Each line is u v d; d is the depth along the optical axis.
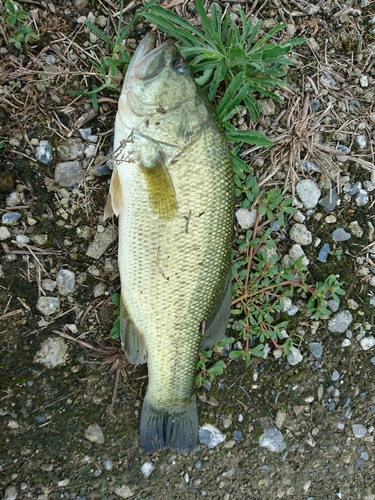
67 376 0.53
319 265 0.58
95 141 0.51
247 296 0.56
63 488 0.54
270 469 0.59
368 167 0.57
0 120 0.48
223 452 0.58
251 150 0.54
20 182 0.49
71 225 0.51
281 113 0.54
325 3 0.55
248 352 0.56
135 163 0.44
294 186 0.56
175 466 0.56
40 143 0.49
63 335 0.53
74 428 0.54
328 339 0.60
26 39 0.48
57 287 0.52
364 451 0.62
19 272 0.51
